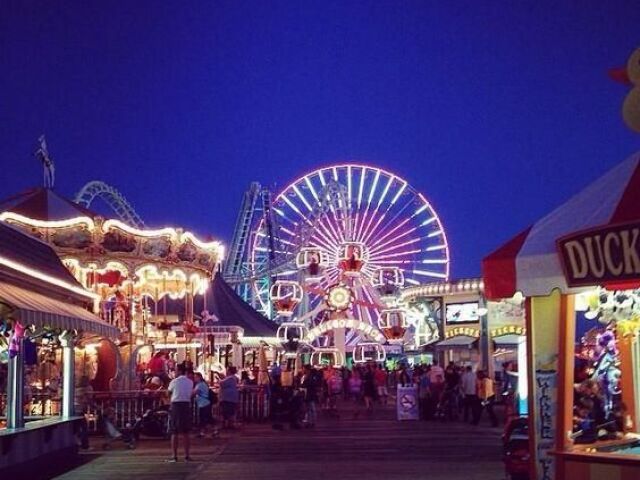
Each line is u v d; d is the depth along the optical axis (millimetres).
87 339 23016
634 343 10727
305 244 47656
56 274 16938
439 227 49875
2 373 16859
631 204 7871
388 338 39031
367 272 47375
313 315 44812
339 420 27266
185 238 26500
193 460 16406
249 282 58375
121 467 15445
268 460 16281
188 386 16547
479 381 24875
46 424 14867
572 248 7938
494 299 8867
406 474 14078
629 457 8078
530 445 8688
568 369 8578
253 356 43062
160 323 31016
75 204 26547
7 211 24859
